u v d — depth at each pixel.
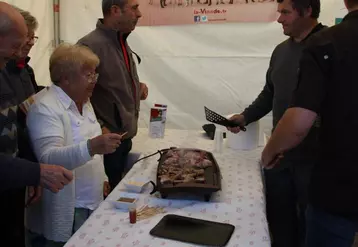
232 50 2.82
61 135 1.53
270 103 2.24
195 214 1.42
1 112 1.45
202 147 2.29
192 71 2.91
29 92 1.82
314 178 1.34
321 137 1.29
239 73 2.85
